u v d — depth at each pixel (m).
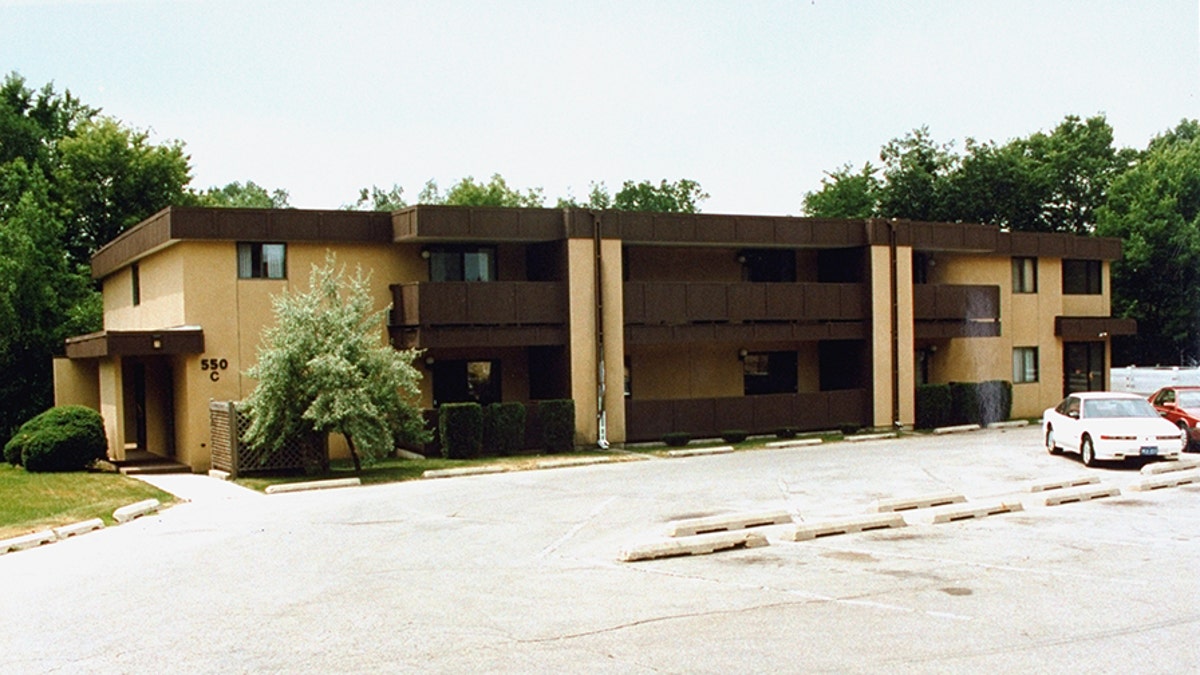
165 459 28.14
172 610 10.52
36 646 9.27
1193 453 26.03
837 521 15.09
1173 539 14.23
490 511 17.58
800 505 17.95
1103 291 40.97
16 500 19.83
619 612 10.16
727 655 8.60
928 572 12.04
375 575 12.19
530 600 10.73
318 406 22.28
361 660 8.57
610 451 27.97
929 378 36.16
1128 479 20.95
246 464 23.47
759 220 31.09
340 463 26.23
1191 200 52.62
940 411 33.72
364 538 14.91
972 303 35.16
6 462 29.36
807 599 10.67
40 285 34.28
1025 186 57.88
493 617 10.00
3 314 33.12
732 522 15.23
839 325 32.41
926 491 19.61
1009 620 9.73
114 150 46.03
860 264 33.16
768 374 34.34
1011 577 11.71
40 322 34.41
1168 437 22.77
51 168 44.81
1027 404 38.09
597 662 8.42
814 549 13.70
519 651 8.77
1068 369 39.97
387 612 10.26
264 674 8.24
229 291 26.39
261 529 15.94
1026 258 38.44
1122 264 52.62
